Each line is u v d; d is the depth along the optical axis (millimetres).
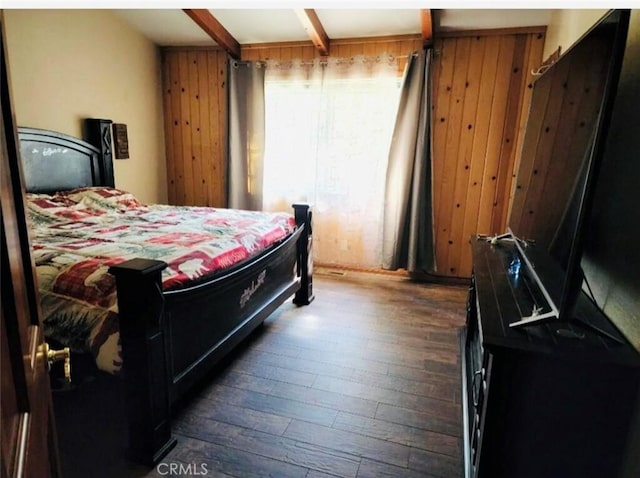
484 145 3832
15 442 559
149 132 4508
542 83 2008
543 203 1708
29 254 831
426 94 3756
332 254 4434
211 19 3736
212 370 2418
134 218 3115
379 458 1762
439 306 3467
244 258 2449
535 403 1238
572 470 1273
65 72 3520
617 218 1358
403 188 3955
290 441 1851
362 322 3119
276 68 4168
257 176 4422
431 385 2297
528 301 1527
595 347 1195
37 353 797
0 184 609
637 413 1137
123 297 1595
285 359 2559
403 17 3484
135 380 1653
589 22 2182
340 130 4113
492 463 1320
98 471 1661
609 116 1098
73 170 3598
